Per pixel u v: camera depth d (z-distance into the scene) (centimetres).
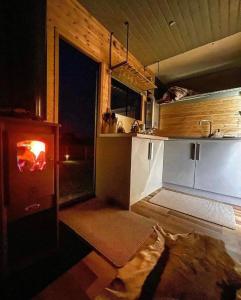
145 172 252
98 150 250
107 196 237
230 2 194
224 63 352
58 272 108
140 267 113
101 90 246
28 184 109
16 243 127
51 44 176
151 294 93
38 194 115
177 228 168
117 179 223
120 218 185
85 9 209
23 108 121
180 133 395
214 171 253
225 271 111
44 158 118
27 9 118
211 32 247
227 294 94
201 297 92
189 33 250
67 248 131
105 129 254
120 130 261
